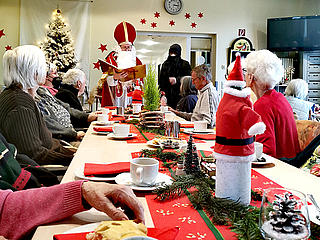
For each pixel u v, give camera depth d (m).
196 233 0.58
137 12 6.64
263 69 1.60
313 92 6.97
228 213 0.64
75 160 1.18
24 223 0.62
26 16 6.25
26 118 1.54
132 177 0.83
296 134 1.65
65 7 6.40
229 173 0.68
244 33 7.03
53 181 1.23
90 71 6.55
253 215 0.62
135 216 0.61
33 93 1.77
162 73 5.48
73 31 6.45
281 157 1.59
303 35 6.77
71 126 2.77
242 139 0.66
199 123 1.98
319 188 0.88
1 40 6.24
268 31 6.88
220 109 0.69
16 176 0.99
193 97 3.54
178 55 5.50
